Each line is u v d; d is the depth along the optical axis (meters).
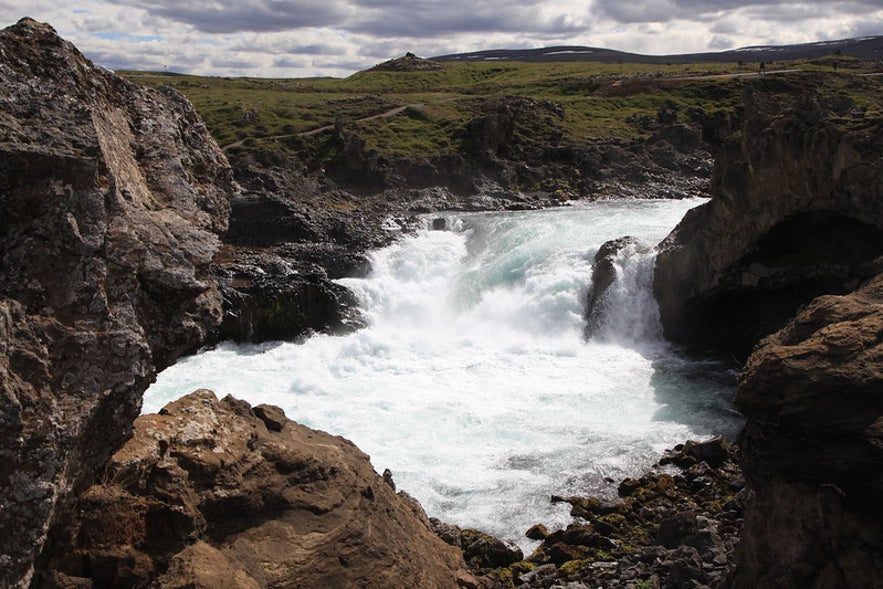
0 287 11.20
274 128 91.94
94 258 11.83
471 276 53.19
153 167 14.48
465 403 37.28
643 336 46.78
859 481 14.62
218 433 14.30
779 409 15.71
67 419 11.03
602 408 36.56
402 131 92.81
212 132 90.88
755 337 43.41
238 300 48.59
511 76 147.88
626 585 22.02
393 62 170.25
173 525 12.70
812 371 15.60
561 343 46.59
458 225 64.25
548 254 52.78
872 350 15.55
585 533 25.41
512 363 43.31
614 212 67.50
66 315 11.58
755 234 40.84
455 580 16.08
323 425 34.84
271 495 13.78
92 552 11.85
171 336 12.77
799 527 15.40
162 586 11.82
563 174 85.25
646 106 107.00
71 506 11.70
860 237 38.28
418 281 55.16
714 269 43.31
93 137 12.12
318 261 56.41
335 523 13.89
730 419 35.06
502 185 82.50
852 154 35.72
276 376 41.78
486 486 29.42
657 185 83.31
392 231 62.97
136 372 11.83
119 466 12.44
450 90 132.50
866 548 14.33
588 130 96.31
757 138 39.94
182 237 13.15
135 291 12.27
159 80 132.88
